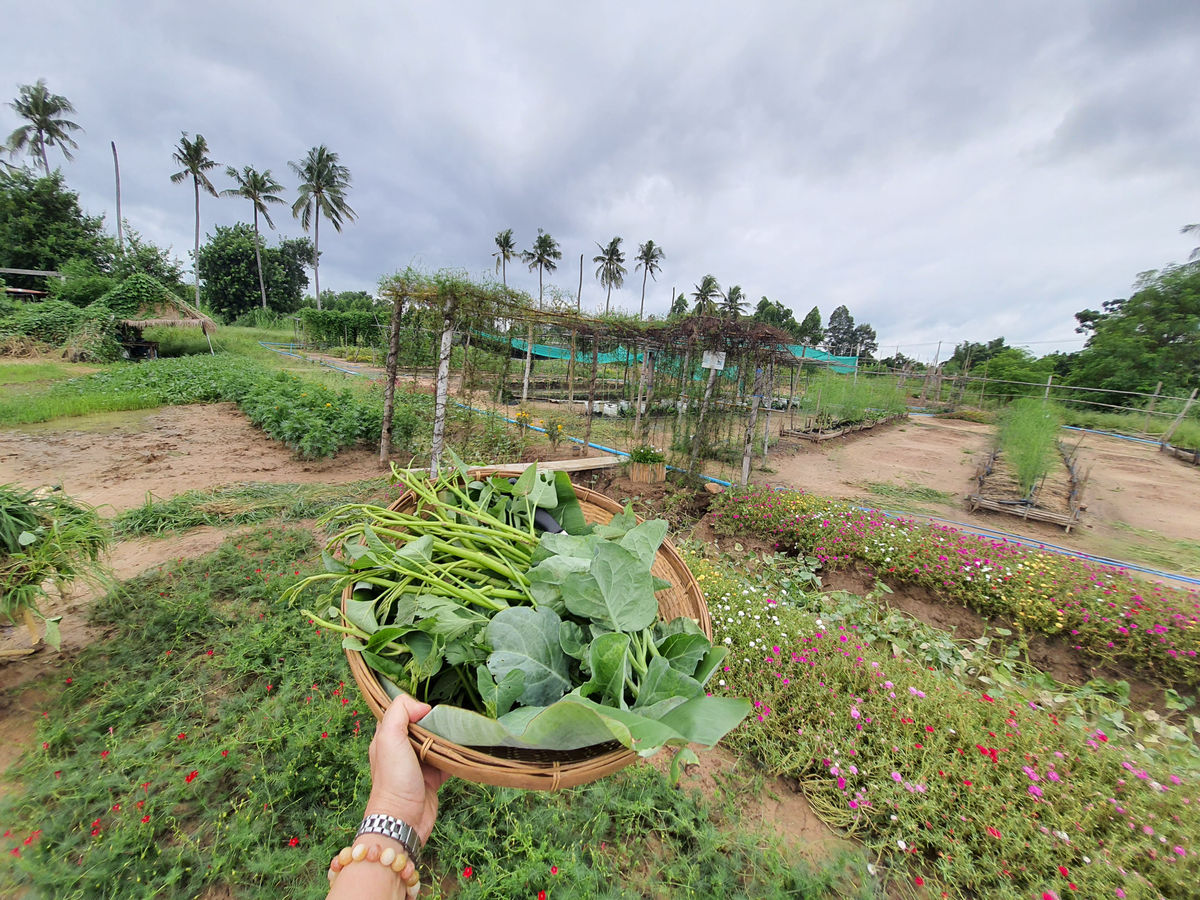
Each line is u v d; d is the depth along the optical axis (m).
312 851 1.82
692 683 0.98
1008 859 2.02
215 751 2.13
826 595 4.58
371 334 26.23
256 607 3.34
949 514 7.33
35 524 2.64
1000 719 2.66
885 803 2.20
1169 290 18.94
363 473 6.67
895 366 30.98
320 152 36.53
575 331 9.42
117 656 2.79
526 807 2.11
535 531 1.66
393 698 1.11
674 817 2.08
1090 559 5.64
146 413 9.96
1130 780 2.32
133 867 1.74
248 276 40.12
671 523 6.18
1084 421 17.28
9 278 24.53
